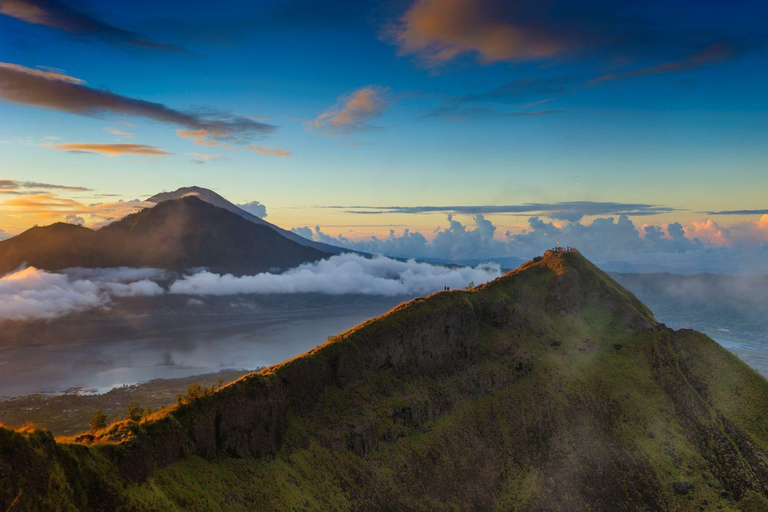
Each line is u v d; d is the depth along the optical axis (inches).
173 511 3924.7
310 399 6609.3
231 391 5383.9
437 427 7721.5
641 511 7396.7
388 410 7234.3
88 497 3385.8
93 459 3592.5
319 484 5757.9
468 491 7096.5
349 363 7204.7
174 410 4891.7
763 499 7460.6
